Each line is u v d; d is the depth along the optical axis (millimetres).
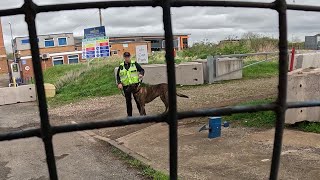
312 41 24297
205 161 6055
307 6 1578
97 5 1357
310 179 5004
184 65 16484
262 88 13805
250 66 19359
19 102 17641
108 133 8812
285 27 1536
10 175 6406
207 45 27203
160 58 22359
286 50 1552
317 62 15242
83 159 6992
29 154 7574
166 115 1471
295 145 6402
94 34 22141
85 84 18734
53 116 12375
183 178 5367
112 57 26203
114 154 7156
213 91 14102
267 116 8289
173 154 1481
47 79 26328
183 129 8375
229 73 17281
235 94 12859
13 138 1357
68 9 1335
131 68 9812
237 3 1471
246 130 7754
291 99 7617
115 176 5977
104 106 13438
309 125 7383
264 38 26047
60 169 6504
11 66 39781
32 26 1309
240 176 5324
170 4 1404
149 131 8492
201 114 1502
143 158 6633
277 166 1628
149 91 9859
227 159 6082
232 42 26234
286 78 1572
